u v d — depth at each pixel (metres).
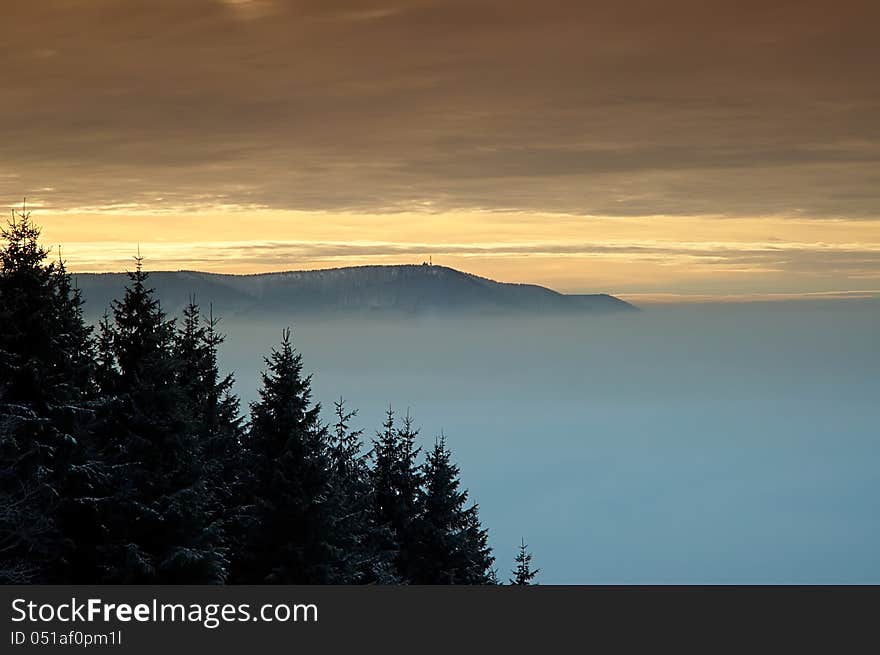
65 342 39.41
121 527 37.12
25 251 39.03
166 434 37.84
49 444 37.28
